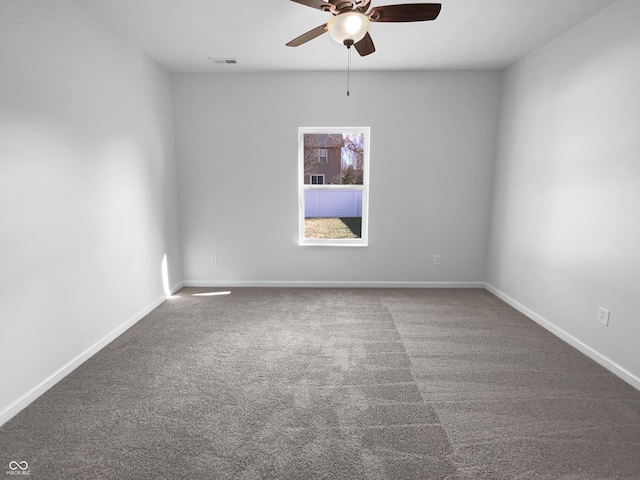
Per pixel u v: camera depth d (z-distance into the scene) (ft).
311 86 12.67
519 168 11.25
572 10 7.90
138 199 10.50
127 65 9.81
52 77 7.02
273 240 13.66
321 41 9.80
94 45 8.35
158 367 7.79
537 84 10.28
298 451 5.30
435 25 8.71
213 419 6.03
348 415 6.16
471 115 12.71
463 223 13.39
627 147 7.24
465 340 9.17
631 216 7.15
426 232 13.47
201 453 5.24
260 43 9.95
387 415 6.16
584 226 8.45
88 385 7.07
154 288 11.58
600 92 7.95
